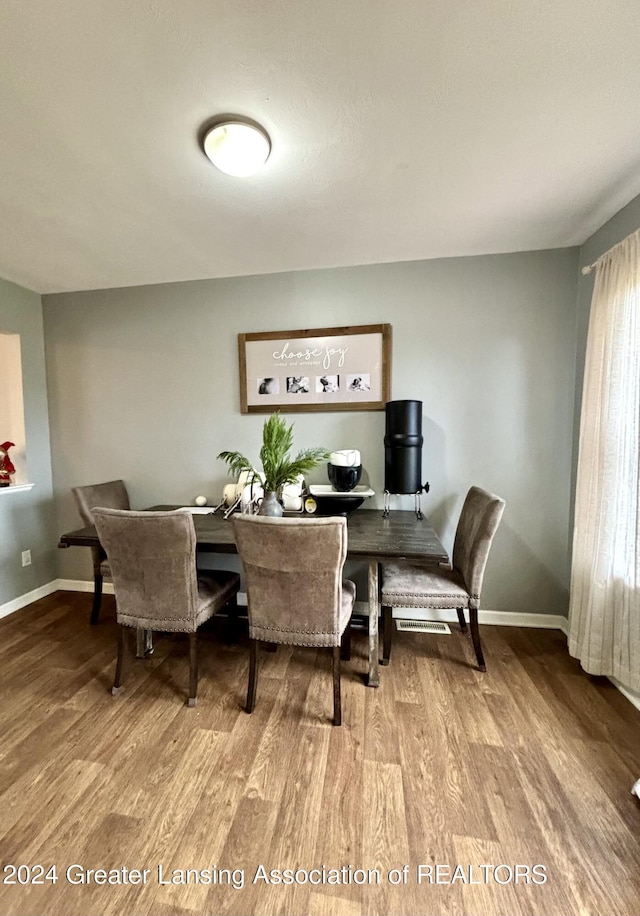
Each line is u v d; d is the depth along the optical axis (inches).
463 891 40.7
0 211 71.8
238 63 42.8
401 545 70.5
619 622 69.9
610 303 70.7
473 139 54.8
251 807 49.4
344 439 102.1
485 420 96.1
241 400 105.6
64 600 113.7
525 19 38.4
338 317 100.3
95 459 115.9
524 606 97.1
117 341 111.8
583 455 78.6
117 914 38.9
